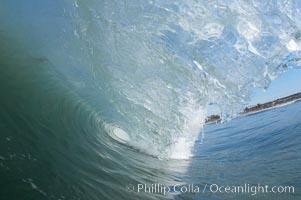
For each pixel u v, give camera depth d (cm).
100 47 749
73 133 662
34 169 432
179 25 677
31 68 655
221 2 654
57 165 486
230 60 686
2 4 689
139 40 713
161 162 839
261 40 673
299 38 680
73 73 790
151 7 676
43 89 653
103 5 698
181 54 702
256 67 688
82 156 593
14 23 686
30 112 566
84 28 730
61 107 681
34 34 708
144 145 897
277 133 1448
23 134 495
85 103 816
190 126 856
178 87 756
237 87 708
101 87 832
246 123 2280
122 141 897
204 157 1037
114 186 532
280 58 684
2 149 429
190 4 661
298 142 1164
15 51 647
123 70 769
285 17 668
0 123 482
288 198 594
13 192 368
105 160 654
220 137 1772
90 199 451
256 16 661
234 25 663
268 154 1048
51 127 589
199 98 758
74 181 471
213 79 711
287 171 779
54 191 415
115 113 898
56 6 732
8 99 545
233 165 906
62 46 753
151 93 791
